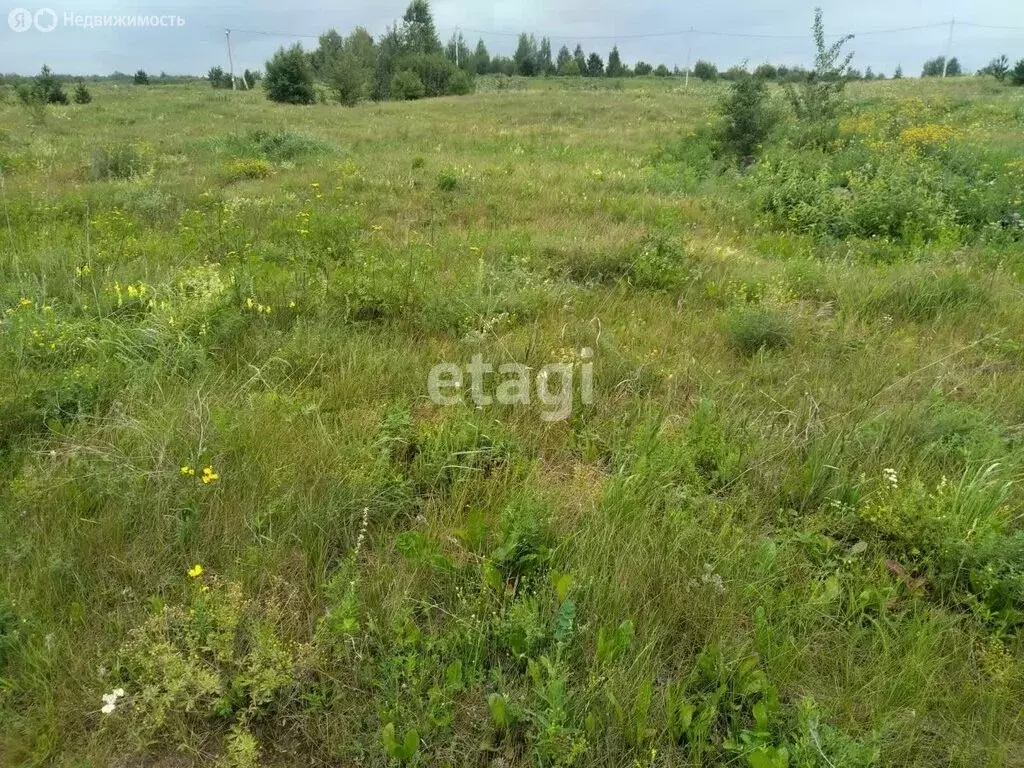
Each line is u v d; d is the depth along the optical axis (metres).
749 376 4.35
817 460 3.30
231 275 5.25
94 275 5.34
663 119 21.02
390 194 9.17
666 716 2.10
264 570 2.59
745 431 3.60
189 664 2.14
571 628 2.32
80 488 2.94
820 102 14.20
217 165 11.58
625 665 2.27
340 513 2.90
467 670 2.28
